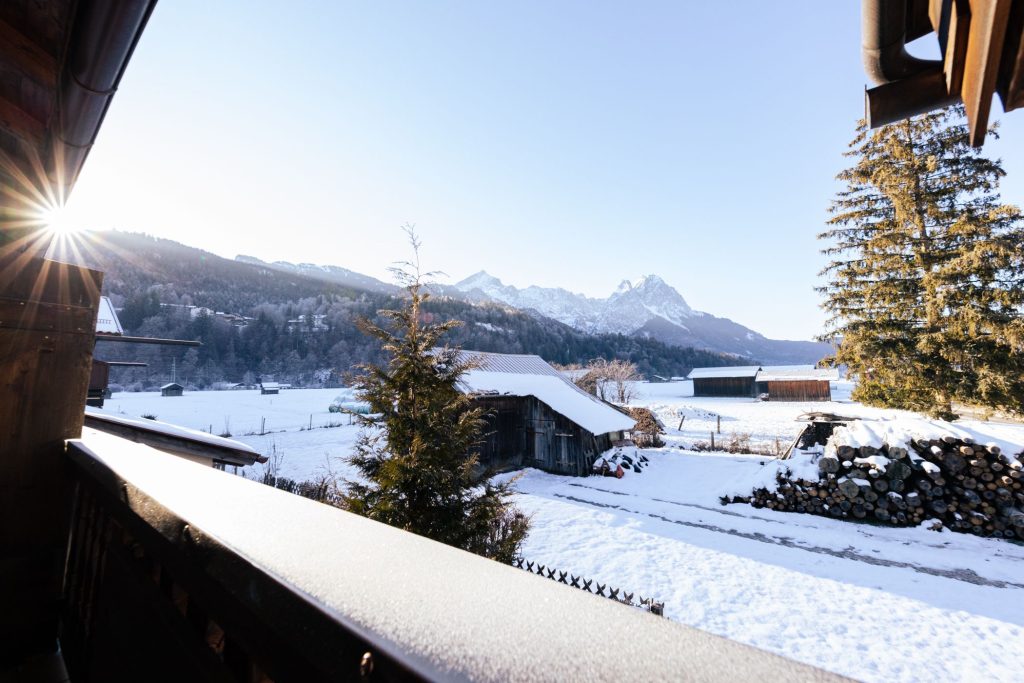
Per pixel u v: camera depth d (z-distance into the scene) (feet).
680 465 52.31
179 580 2.56
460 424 18.57
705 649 1.05
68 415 5.62
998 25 2.37
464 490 17.90
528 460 51.62
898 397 45.27
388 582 1.65
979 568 23.38
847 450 32.78
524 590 1.57
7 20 5.07
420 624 1.31
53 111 5.90
